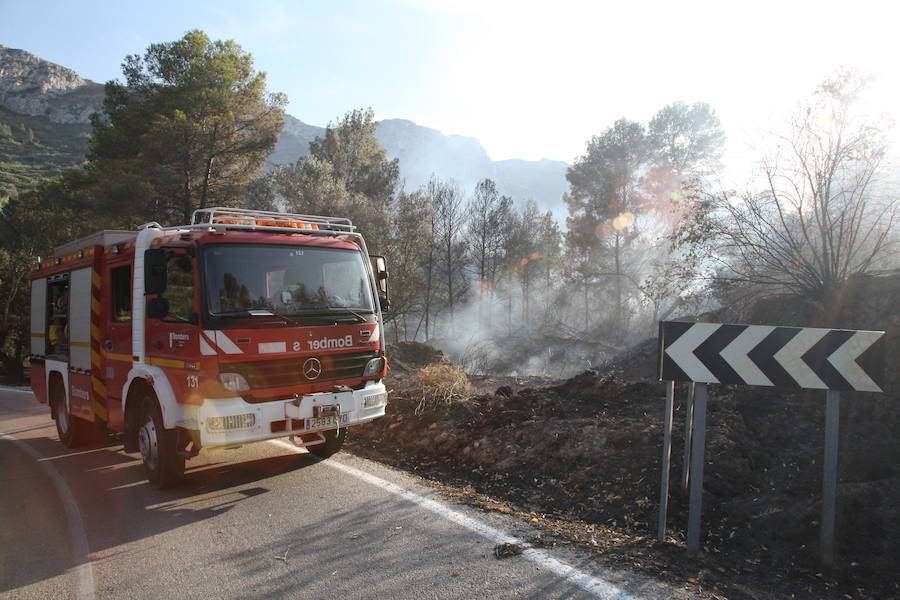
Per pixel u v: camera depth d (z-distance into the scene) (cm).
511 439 650
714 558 392
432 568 383
